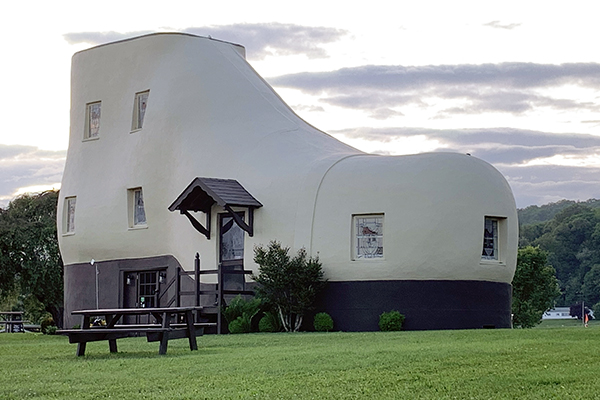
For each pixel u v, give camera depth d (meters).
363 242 24.86
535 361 12.51
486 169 25.34
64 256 33.28
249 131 28.12
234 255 27.25
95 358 14.46
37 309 52.09
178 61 30.12
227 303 26.17
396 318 23.91
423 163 24.78
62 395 10.09
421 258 24.12
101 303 31.61
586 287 71.19
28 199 47.72
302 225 25.45
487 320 24.73
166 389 10.40
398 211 24.38
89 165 32.22
